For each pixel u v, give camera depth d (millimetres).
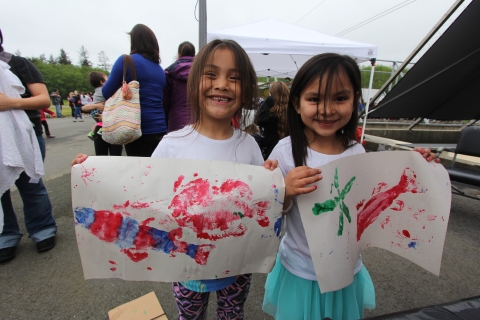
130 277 902
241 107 1006
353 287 1074
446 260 2080
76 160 863
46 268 1828
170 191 859
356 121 1055
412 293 1710
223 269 899
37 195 1975
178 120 2297
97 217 865
